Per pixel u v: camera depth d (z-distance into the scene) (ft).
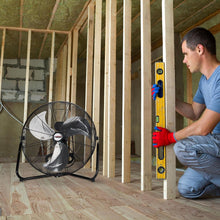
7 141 16.88
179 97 13.19
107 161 8.45
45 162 6.59
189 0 10.58
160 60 14.69
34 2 10.93
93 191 5.76
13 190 5.74
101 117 18.25
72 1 10.82
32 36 14.55
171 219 3.75
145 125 6.12
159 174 5.01
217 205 4.61
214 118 4.28
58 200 4.85
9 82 17.67
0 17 12.25
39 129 6.50
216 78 4.65
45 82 18.31
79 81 18.20
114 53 8.37
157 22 12.55
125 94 7.33
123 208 4.33
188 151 4.58
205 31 4.87
